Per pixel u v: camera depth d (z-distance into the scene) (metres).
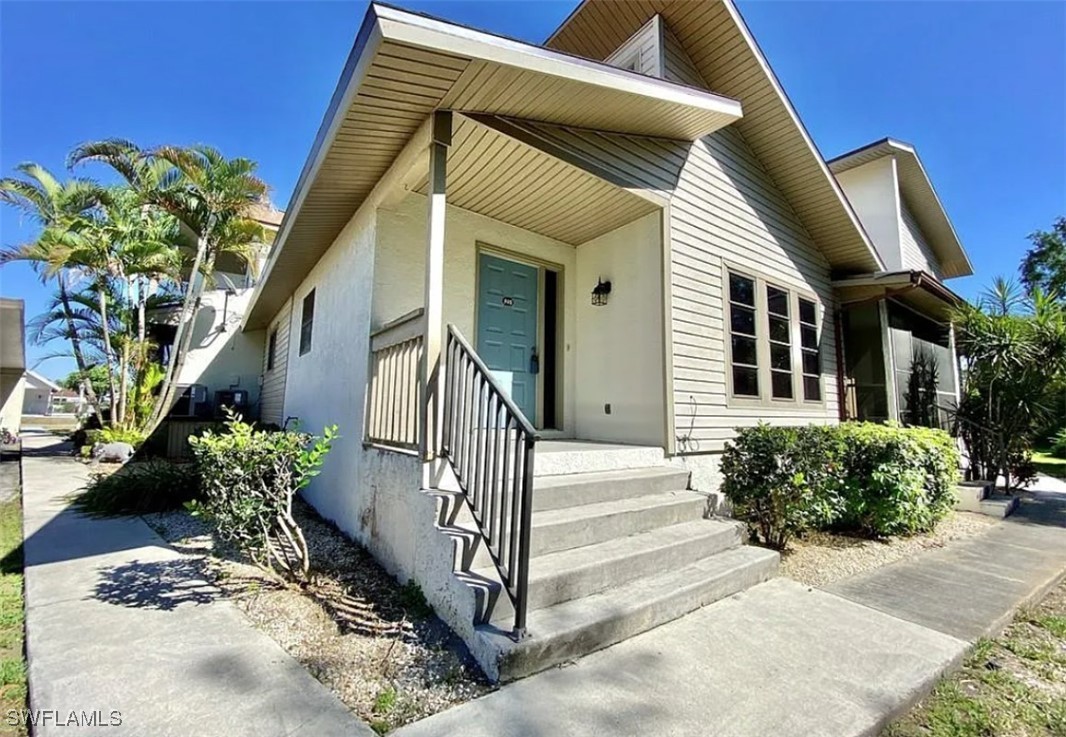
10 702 2.11
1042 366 7.31
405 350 3.59
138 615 2.90
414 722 1.97
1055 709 2.23
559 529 3.15
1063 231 20.30
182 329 11.16
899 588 3.61
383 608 3.00
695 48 5.99
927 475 5.23
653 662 2.44
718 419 5.34
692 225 5.37
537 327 5.56
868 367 7.58
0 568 3.84
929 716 2.17
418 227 4.43
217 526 3.33
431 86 3.08
